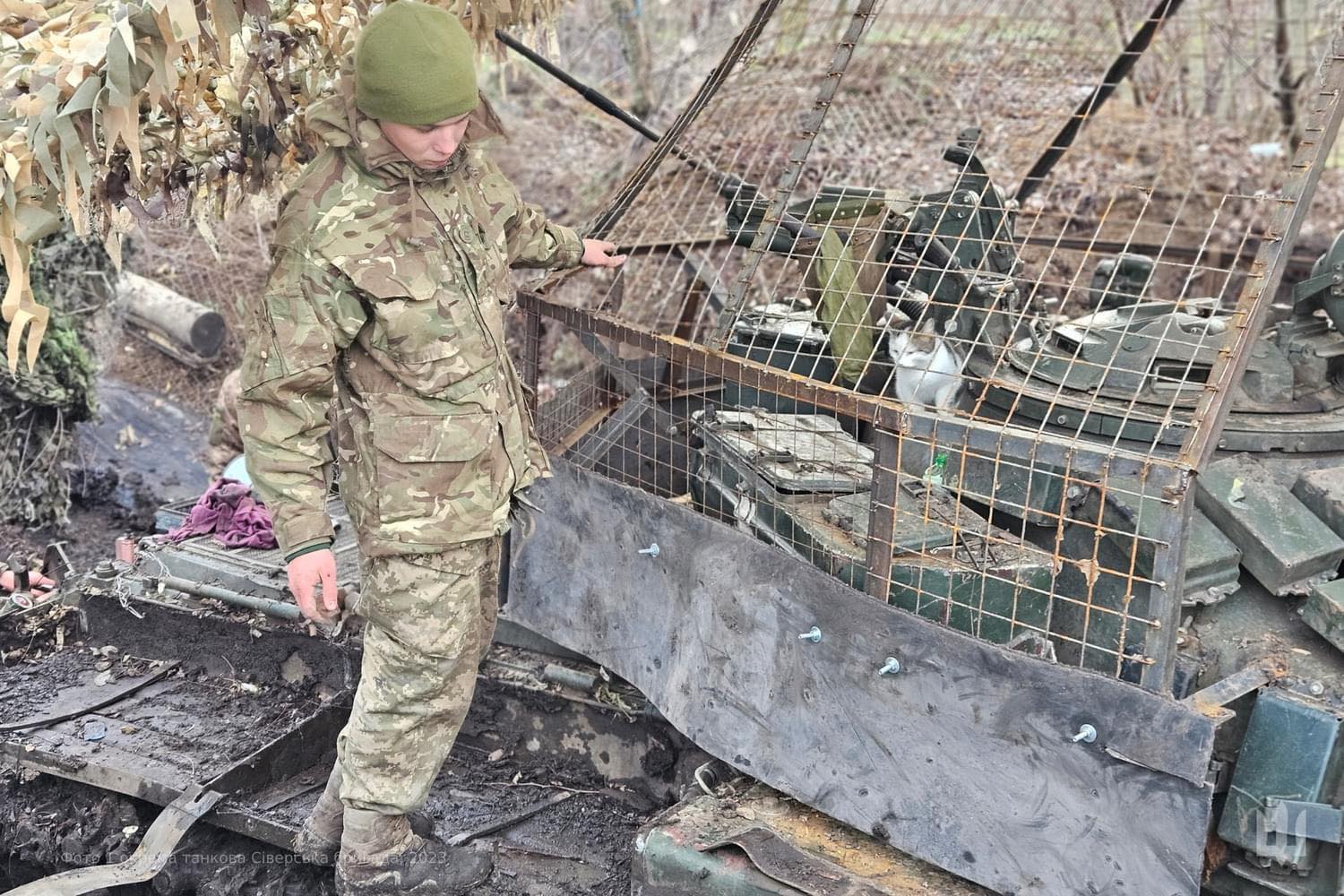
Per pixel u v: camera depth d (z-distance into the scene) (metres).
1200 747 2.21
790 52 8.52
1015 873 2.49
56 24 2.50
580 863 3.32
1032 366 3.17
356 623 3.88
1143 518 2.64
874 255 3.52
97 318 6.38
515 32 3.74
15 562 5.03
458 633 2.77
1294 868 2.46
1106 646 2.76
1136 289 4.25
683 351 3.10
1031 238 5.03
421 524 2.64
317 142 3.06
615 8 8.31
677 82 8.97
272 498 2.56
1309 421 3.12
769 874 2.59
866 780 2.72
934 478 3.06
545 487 3.58
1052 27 9.12
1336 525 2.82
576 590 3.52
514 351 7.09
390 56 2.39
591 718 3.62
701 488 3.48
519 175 8.43
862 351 3.49
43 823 3.71
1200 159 8.59
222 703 3.98
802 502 3.10
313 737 3.70
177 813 3.36
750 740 2.97
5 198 2.39
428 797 3.58
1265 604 2.80
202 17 2.53
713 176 4.43
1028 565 2.77
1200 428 2.28
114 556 5.46
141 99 2.53
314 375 2.52
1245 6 9.09
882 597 2.68
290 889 3.40
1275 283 2.46
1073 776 2.39
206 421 6.82
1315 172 2.55
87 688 4.08
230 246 7.36
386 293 2.52
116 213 2.81
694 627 3.12
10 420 5.54
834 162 7.63
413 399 2.63
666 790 3.53
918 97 8.31
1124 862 2.34
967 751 2.54
